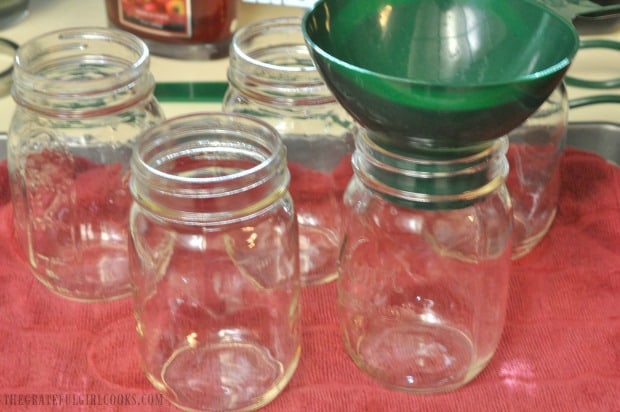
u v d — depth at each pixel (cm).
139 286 59
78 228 67
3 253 67
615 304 63
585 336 61
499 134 50
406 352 60
